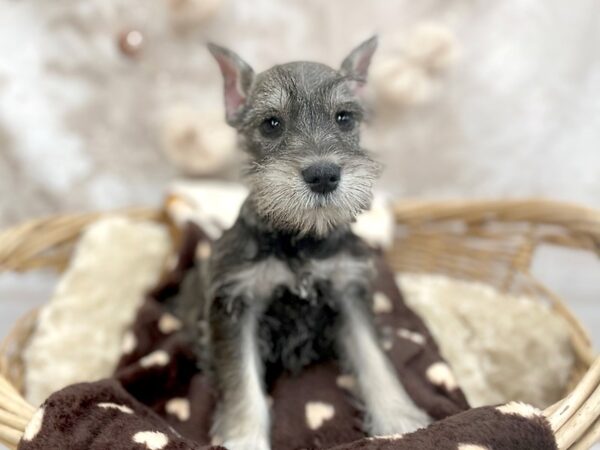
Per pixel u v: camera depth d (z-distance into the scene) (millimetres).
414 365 328
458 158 524
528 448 221
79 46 490
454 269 461
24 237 407
